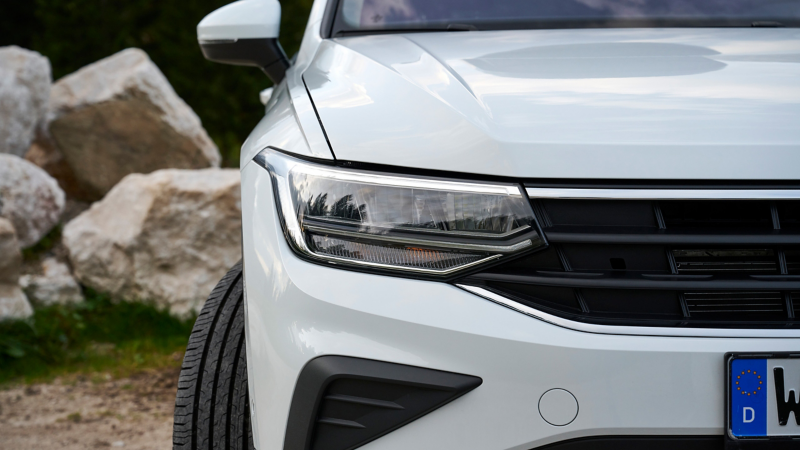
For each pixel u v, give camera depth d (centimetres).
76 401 308
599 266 113
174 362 355
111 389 322
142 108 557
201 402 149
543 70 139
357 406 112
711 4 208
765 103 121
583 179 112
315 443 114
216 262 416
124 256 415
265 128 143
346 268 115
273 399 116
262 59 219
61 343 368
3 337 353
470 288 112
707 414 106
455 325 109
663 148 112
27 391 319
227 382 149
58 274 429
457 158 116
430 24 206
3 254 376
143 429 278
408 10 212
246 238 126
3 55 521
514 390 107
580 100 124
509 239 112
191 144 577
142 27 1099
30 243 447
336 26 212
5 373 336
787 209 113
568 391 106
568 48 159
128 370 344
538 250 112
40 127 559
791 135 114
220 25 217
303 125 130
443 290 112
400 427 111
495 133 117
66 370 344
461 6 210
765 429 106
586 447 107
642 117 118
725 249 113
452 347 108
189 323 398
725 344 106
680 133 114
